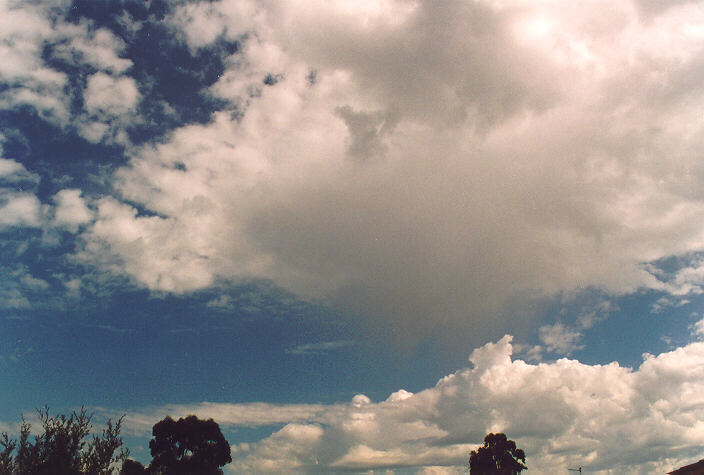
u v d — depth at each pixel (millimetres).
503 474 68750
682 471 35125
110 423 22594
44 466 20250
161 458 53969
